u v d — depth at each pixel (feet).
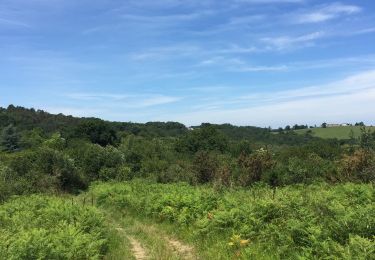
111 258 36.04
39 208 64.39
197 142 217.97
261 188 72.08
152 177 133.39
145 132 316.40
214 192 67.26
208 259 33.60
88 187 134.62
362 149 81.00
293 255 28.89
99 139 258.78
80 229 41.42
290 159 87.61
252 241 35.45
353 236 27.76
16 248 31.68
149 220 58.03
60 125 316.40
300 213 36.24
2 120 297.74
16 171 119.55
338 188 58.90
